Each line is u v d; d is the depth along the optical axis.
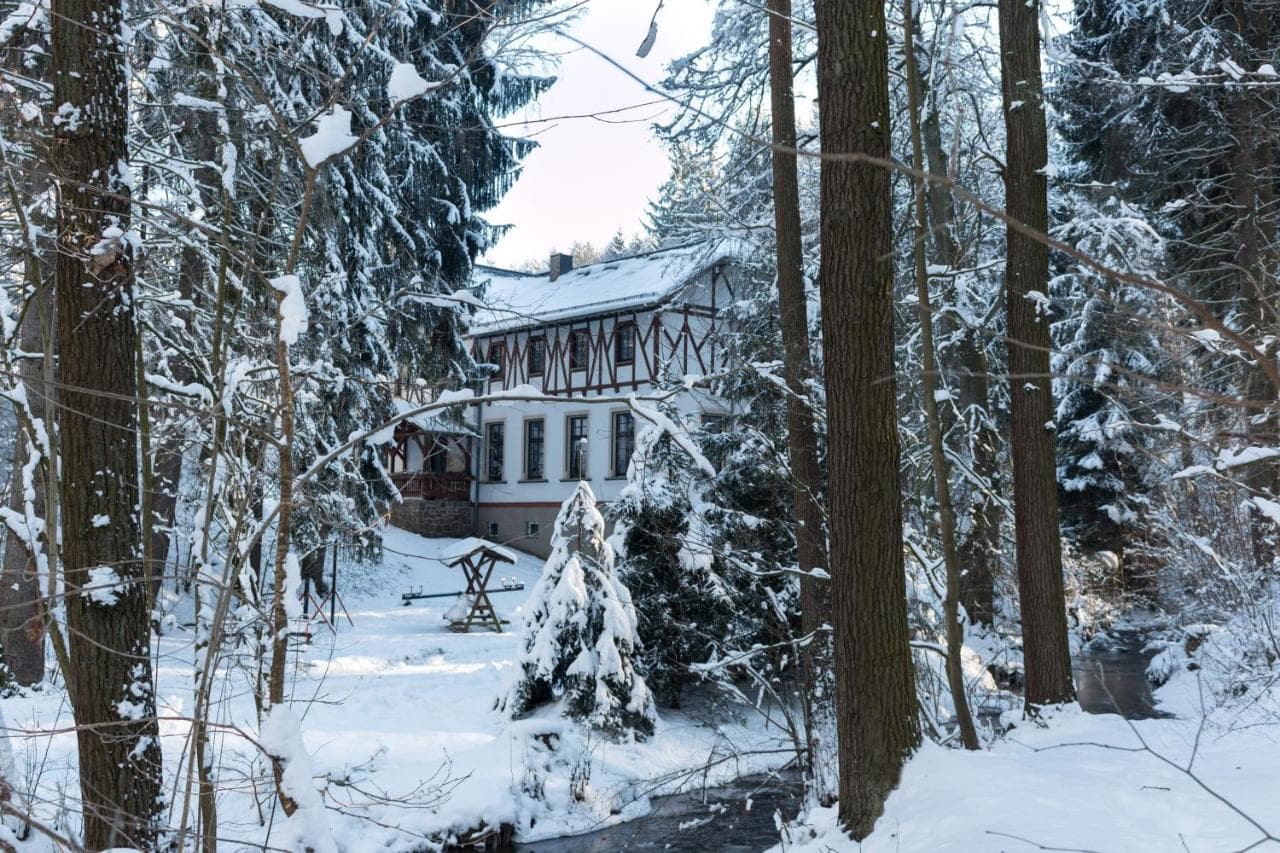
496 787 10.35
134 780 5.35
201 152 8.92
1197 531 14.62
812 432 10.58
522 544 37.84
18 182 6.20
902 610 6.56
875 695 6.39
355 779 9.85
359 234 15.88
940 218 12.08
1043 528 10.33
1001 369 17.28
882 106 6.71
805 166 15.45
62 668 5.36
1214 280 16.48
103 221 5.57
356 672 16.41
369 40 4.73
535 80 19.27
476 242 19.81
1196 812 5.66
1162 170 17.98
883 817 6.15
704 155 13.31
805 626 10.02
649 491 14.03
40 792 7.32
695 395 12.99
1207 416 10.05
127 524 5.54
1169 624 17.72
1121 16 17.23
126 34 5.85
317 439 11.97
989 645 16.11
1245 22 16.42
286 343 4.55
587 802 11.00
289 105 7.50
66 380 5.50
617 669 13.09
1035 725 9.93
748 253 17.64
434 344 18.72
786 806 11.08
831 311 6.69
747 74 12.47
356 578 28.98
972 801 5.75
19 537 5.55
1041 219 10.58
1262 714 9.43
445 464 39.56
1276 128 15.75
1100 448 25.72
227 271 6.78
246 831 7.83
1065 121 17.25
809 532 10.31
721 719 14.20
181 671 12.93
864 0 6.65
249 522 5.91
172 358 8.76
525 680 13.35
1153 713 13.23
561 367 36.94
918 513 12.08
